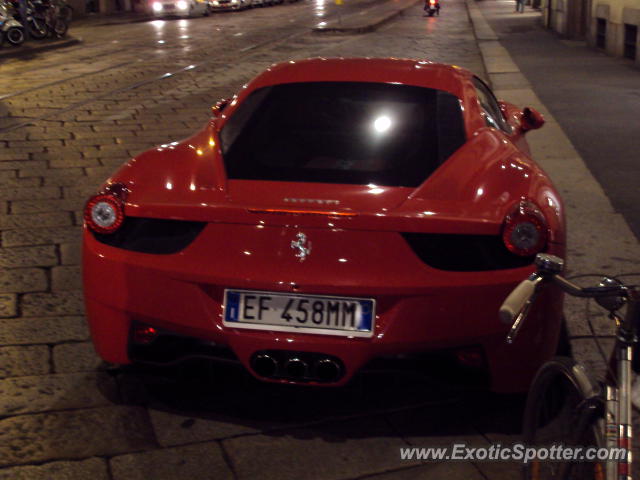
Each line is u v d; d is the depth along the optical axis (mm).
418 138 3127
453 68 3852
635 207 5609
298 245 2625
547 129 8547
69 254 4785
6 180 6641
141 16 34000
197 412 3014
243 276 2633
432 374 2711
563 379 2180
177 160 3129
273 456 2738
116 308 2822
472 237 2623
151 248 2773
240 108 3461
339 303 2615
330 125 3232
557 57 16391
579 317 3785
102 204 2816
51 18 21656
